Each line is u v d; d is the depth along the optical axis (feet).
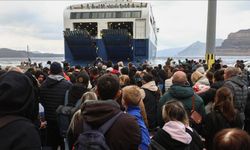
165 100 16.58
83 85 17.24
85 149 8.43
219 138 5.11
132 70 29.94
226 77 20.15
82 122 9.21
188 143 10.61
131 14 68.54
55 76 19.04
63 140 18.38
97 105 8.85
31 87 6.98
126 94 12.73
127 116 8.93
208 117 14.03
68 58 68.18
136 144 8.73
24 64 55.72
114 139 8.52
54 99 18.67
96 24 72.18
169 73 36.40
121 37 62.13
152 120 19.97
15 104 6.59
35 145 6.38
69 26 72.38
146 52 66.59
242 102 18.61
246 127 20.13
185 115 11.31
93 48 66.03
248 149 4.93
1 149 6.17
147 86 20.52
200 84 21.24
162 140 10.73
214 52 67.92
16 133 6.31
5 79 6.67
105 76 10.46
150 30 72.18
